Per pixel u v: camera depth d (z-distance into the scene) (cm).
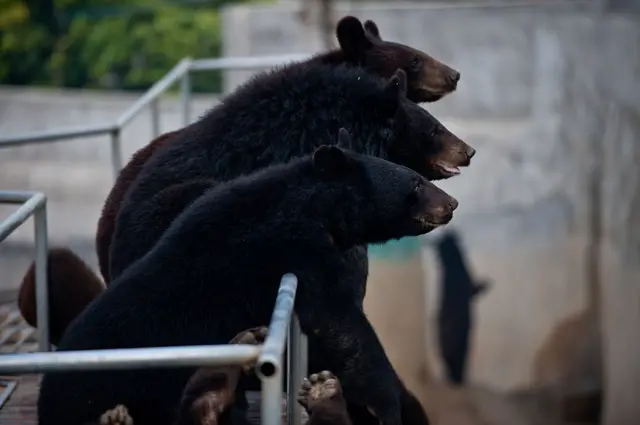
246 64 1085
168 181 654
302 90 674
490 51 1986
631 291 1620
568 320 1900
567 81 1930
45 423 533
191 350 394
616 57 1764
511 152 1953
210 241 539
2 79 2278
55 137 877
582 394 1850
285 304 431
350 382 549
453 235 1859
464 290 1855
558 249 1930
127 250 637
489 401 1869
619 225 1727
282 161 657
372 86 688
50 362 394
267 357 384
